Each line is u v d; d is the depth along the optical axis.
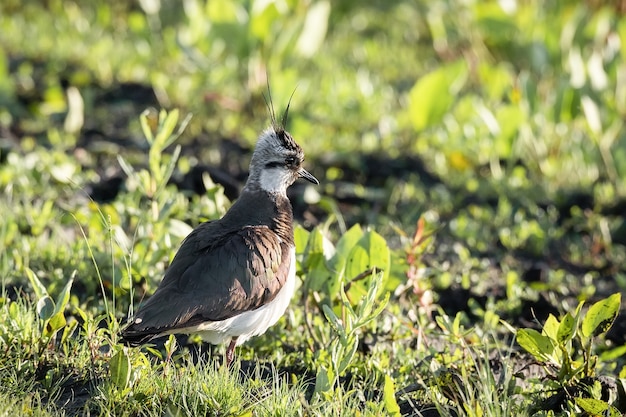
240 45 17.19
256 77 17.38
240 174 15.16
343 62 20.42
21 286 9.87
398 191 14.86
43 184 13.20
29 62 18.61
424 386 8.51
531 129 16.16
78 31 20.11
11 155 13.63
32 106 16.59
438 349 10.12
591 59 16.09
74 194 13.36
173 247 10.67
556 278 12.58
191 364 8.55
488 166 16.39
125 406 7.91
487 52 19.66
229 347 8.95
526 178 16.03
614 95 16.33
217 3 17.14
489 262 13.01
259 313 8.78
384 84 19.53
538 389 8.94
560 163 16.20
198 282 8.41
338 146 16.16
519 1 19.97
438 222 14.23
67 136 15.62
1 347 8.54
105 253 10.46
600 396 8.51
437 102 16.14
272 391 8.23
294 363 9.40
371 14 23.45
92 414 8.04
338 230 13.55
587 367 8.73
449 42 20.80
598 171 16.30
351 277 9.88
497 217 14.34
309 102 17.70
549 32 17.66
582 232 14.53
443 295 11.77
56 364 8.58
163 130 10.46
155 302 8.26
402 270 10.21
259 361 9.38
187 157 15.41
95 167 14.83
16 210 12.13
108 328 9.22
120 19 21.36
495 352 10.27
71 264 10.65
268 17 16.98
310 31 17.77
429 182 15.66
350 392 8.19
